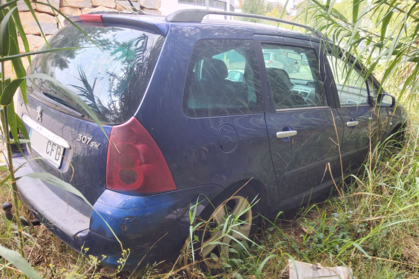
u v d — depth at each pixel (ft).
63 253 7.43
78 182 6.41
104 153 5.96
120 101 5.99
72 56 7.15
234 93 7.36
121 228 5.74
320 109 9.43
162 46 6.35
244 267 7.18
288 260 7.18
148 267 6.45
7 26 4.17
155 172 5.96
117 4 22.35
